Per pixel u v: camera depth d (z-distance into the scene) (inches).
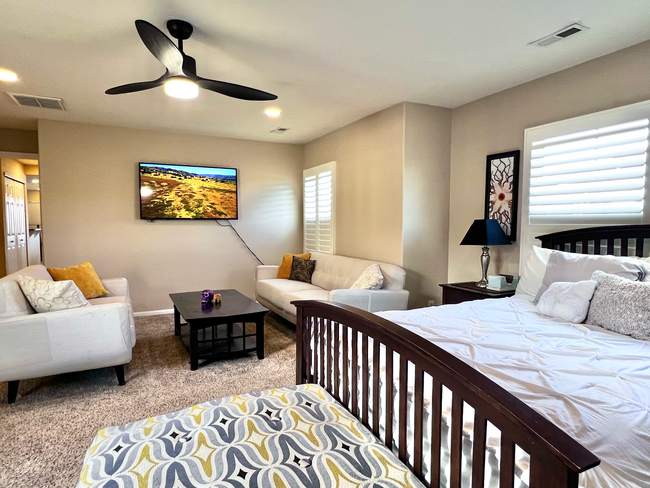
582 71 114.0
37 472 73.4
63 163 178.9
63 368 102.4
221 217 211.9
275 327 175.3
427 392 52.4
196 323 123.2
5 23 89.0
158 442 50.3
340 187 192.9
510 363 58.1
